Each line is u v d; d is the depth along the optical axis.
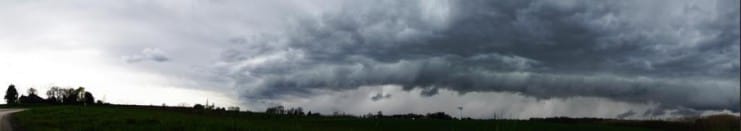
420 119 87.69
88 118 51.59
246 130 43.75
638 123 85.38
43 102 184.25
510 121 73.94
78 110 72.88
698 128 52.41
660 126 78.88
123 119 49.53
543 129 75.25
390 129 73.00
